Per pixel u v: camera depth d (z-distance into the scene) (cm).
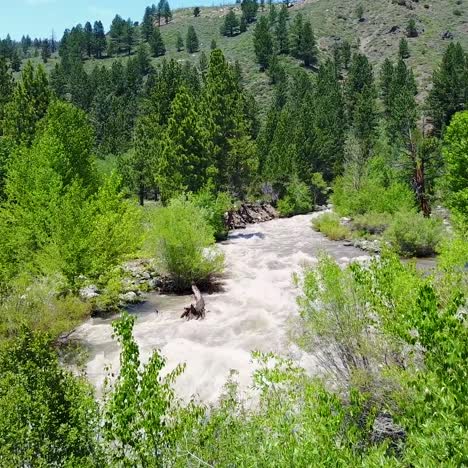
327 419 464
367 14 17900
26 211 2105
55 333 1397
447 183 3072
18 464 572
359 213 4162
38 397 598
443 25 16900
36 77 4394
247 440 545
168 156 4116
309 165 7306
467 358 421
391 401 727
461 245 1067
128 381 555
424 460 377
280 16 16962
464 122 2805
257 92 12875
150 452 549
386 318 798
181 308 1969
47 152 2684
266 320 1719
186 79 9212
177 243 2184
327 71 11706
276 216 5991
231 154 4519
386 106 10106
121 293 2112
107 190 2261
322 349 963
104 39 18412
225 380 1216
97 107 10238
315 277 1019
